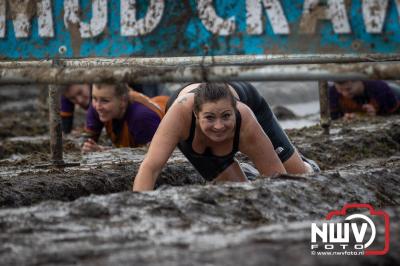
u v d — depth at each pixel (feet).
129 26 47.29
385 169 51.44
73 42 49.39
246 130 46.14
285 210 41.16
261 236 34.71
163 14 46.16
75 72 40.24
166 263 31.35
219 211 39.55
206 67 38.99
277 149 52.54
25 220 37.83
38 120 107.45
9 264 32.32
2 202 48.65
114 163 60.23
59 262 32.37
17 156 72.23
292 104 115.85
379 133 73.67
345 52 42.75
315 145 68.18
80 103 84.69
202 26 45.21
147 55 46.91
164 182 55.72
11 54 51.13
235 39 44.50
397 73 36.99
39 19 50.21
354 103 88.94
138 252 33.06
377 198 46.75
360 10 42.29
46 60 52.11
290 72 38.19
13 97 129.80
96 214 38.55
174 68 39.19
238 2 44.32
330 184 45.27
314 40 43.06
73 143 75.00
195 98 45.21
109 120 67.92
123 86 66.64
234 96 46.73
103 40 48.21
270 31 43.78
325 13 42.83
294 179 44.86
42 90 119.24
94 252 33.40
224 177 48.80
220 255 31.83
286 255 31.68
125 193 41.06
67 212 38.83
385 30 42.04
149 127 67.56
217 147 46.93
